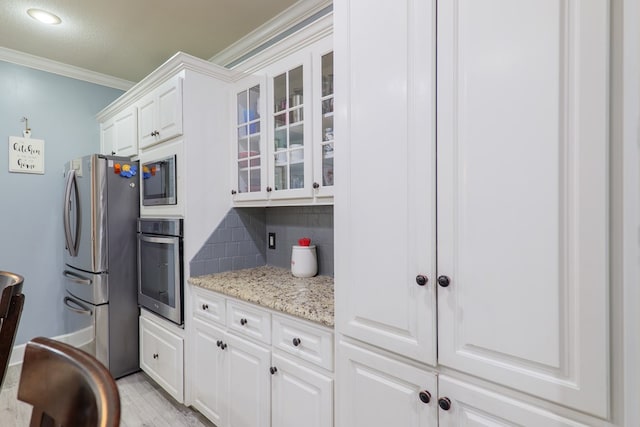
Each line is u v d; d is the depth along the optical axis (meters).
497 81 0.84
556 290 0.77
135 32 2.35
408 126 1.01
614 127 0.70
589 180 0.72
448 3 0.93
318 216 2.14
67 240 2.59
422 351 0.99
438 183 0.95
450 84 0.92
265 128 1.96
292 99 1.86
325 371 1.31
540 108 0.78
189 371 2.03
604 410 0.71
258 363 1.60
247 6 2.06
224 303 1.80
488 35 0.86
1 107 2.63
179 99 2.01
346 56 1.18
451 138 0.92
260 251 2.44
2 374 0.92
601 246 0.71
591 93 0.72
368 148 1.11
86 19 2.19
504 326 0.84
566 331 0.76
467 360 0.91
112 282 2.39
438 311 0.96
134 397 2.23
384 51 1.07
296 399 1.42
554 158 0.76
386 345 1.07
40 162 2.81
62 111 2.92
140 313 2.50
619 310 0.70
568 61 0.74
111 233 2.38
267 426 1.55
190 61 2.01
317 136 1.69
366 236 1.12
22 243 2.74
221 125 2.19
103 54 2.68
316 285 1.84
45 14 2.13
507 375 0.84
